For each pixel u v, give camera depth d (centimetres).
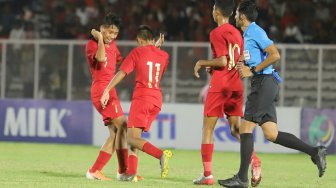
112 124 3281
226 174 3762
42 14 7638
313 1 7231
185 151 5450
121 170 3272
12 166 3906
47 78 5894
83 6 7594
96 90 3275
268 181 3422
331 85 5591
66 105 5850
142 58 3164
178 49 5703
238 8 3006
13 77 5934
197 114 5619
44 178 3294
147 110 3155
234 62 3097
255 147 5534
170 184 3109
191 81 5709
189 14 7188
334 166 4428
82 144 5819
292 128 5572
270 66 2978
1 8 7775
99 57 3183
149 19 7238
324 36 6856
